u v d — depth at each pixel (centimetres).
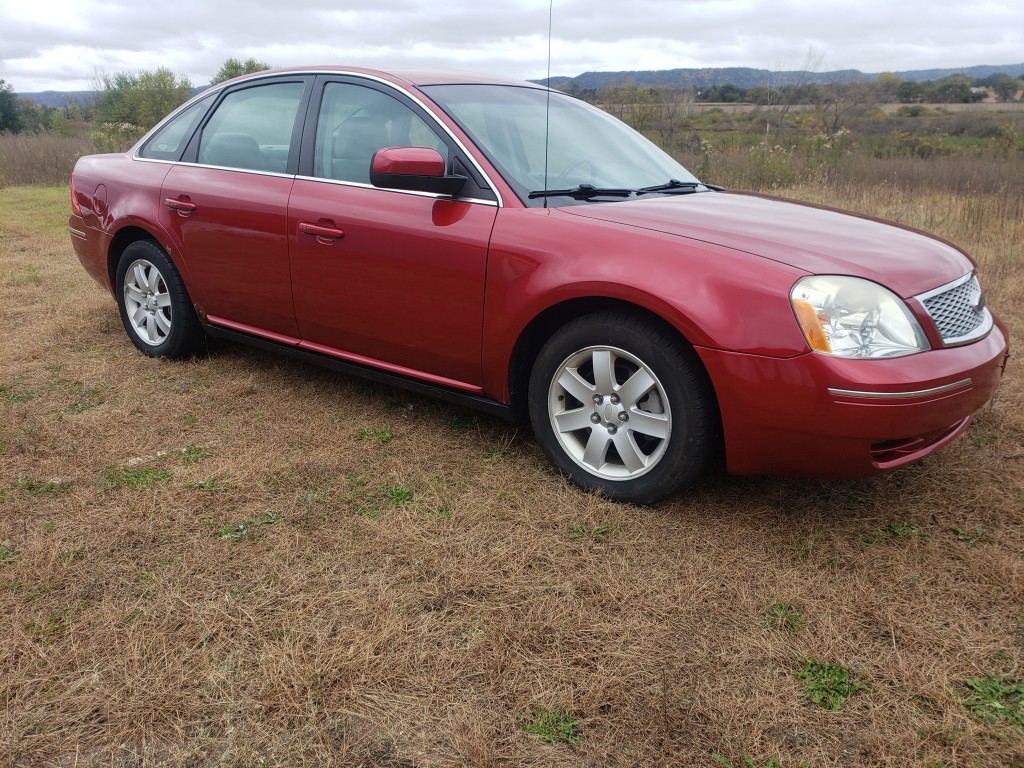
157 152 423
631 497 277
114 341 466
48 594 226
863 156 1316
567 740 177
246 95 386
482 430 342
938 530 267
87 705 185
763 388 238
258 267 359
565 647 208
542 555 250
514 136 319
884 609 224
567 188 306
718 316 241
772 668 201
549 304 270
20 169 1536
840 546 257
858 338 233
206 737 177
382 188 294
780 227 277
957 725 182
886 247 266
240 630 211
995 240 749
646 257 255
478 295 288
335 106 344
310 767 170
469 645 207
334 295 332
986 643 210
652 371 260
